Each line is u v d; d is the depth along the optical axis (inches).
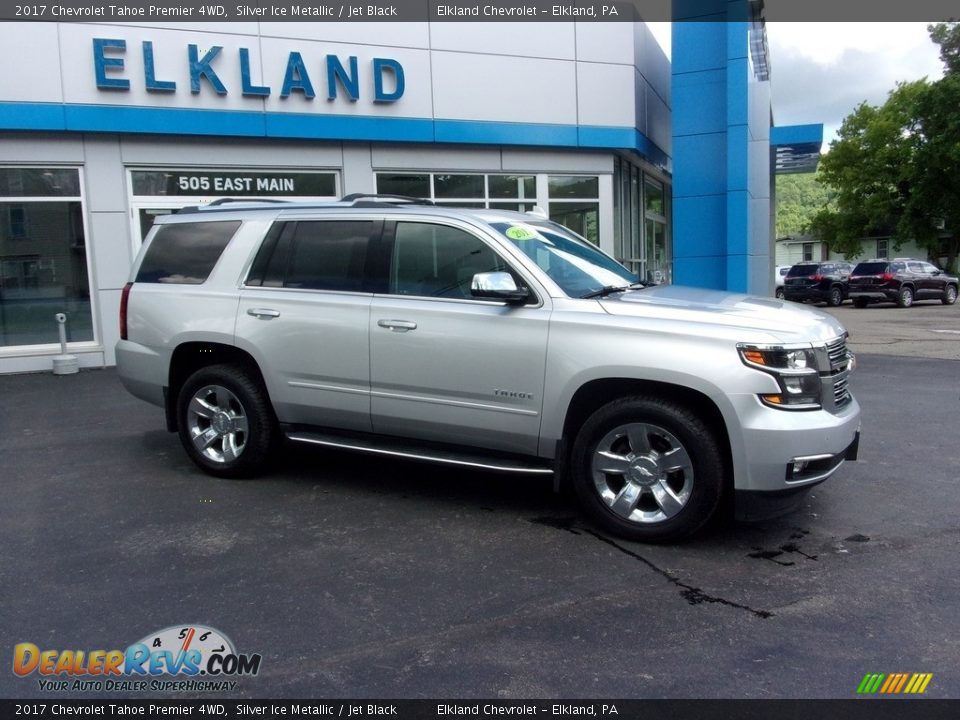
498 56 500.4
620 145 531.8
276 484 229.5
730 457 174.1
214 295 230.5
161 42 433.4
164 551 178.7
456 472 241.4
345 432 219.1
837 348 182.2
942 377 414.6
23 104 414.6
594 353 179.2
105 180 439.5
